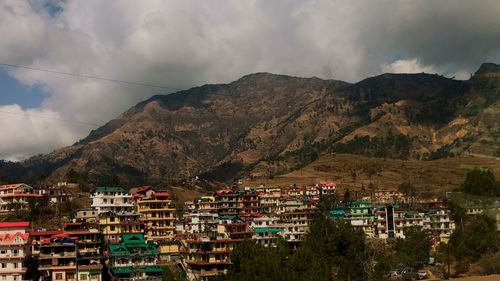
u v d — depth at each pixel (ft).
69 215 614.34
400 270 468.75
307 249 356.59
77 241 453.17
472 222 412.57
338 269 437.58
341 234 399.03
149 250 466.29
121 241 490.49
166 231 582.76
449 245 439.22
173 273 441.68
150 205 591.78
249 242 375.66
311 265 340.39
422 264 493.77
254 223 630.74
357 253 393.50
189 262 481.87
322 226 477.77
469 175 430.20
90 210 572.92
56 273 424.05
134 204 643.86
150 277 445.37
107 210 609.83
